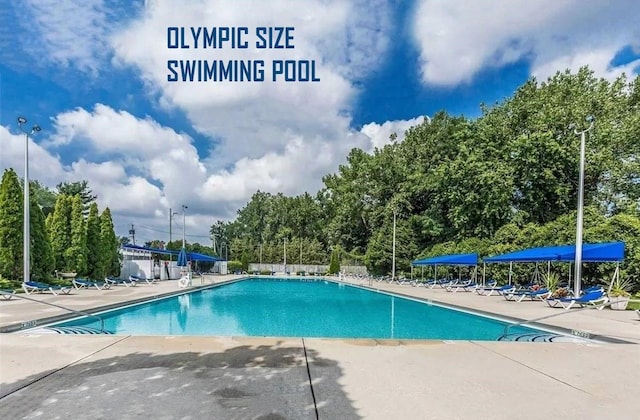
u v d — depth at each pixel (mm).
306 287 30547
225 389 4457
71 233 24734
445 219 36344
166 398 4156
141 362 5535
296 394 4312
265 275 47469
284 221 70938
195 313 15148
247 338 7191
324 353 6145
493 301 15453
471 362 5719
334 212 57688
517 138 27641
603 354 6277
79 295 16875
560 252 14484
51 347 6391
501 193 27297
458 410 3900
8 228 19344
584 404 4094
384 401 4125
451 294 19453
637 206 23641
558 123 25766
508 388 4582
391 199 41688
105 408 3873
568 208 26172
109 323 12141
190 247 68875
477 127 31625
